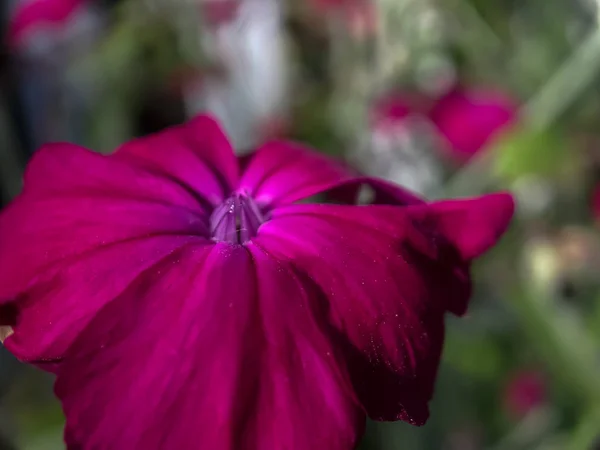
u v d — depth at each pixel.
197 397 0.05
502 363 0.12
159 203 0.06
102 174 0.06
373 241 0.06
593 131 0.13
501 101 0.13
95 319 0.05
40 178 0.06
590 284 0.12
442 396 0.12
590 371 0.11
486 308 0.12
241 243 0.06
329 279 0.06
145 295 0.05
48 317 0.05
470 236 0.06
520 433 0.11
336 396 0.05
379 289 0.06
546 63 0.15
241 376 0.05
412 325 0.06
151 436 0.05
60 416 0.10
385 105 0.14
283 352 0.05
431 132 0.14
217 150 0.07
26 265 0.06
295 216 0.06
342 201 0.07
